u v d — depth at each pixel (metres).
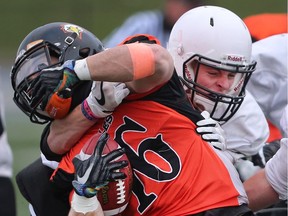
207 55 12.19
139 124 11.51
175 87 11.64
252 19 17.50
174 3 29.62
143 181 11.40
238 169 13.86
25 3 71.25
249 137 13.84
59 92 11.03
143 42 11.55
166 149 11.51
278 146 14.54
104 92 11.03
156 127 11.49
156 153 11.49
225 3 69.06
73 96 11.51
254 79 16.09
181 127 11.56
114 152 10.91
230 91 12.37
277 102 16.14
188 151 11.52
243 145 13.83
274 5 68.69
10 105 48.97
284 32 17.11
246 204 11.84
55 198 12.12
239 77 12.38
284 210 14.62
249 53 12.44
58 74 11.02
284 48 16.05
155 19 30.09
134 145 11.46
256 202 12.72
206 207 11.37
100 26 67.12
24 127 42.09
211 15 12.41
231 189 11.59
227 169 11.79
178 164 11.45
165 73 10.99
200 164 11.53
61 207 12.12
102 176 10.74
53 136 11.70
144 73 10.76
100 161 10.78
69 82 10.91
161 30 29.94
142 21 30.20
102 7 70.00
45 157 12.08
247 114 13.81
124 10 69.56
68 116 11.47
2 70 58.22
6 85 53.62
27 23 68.94
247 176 13.77
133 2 70.88
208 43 12.20
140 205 11.41
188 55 12.38
